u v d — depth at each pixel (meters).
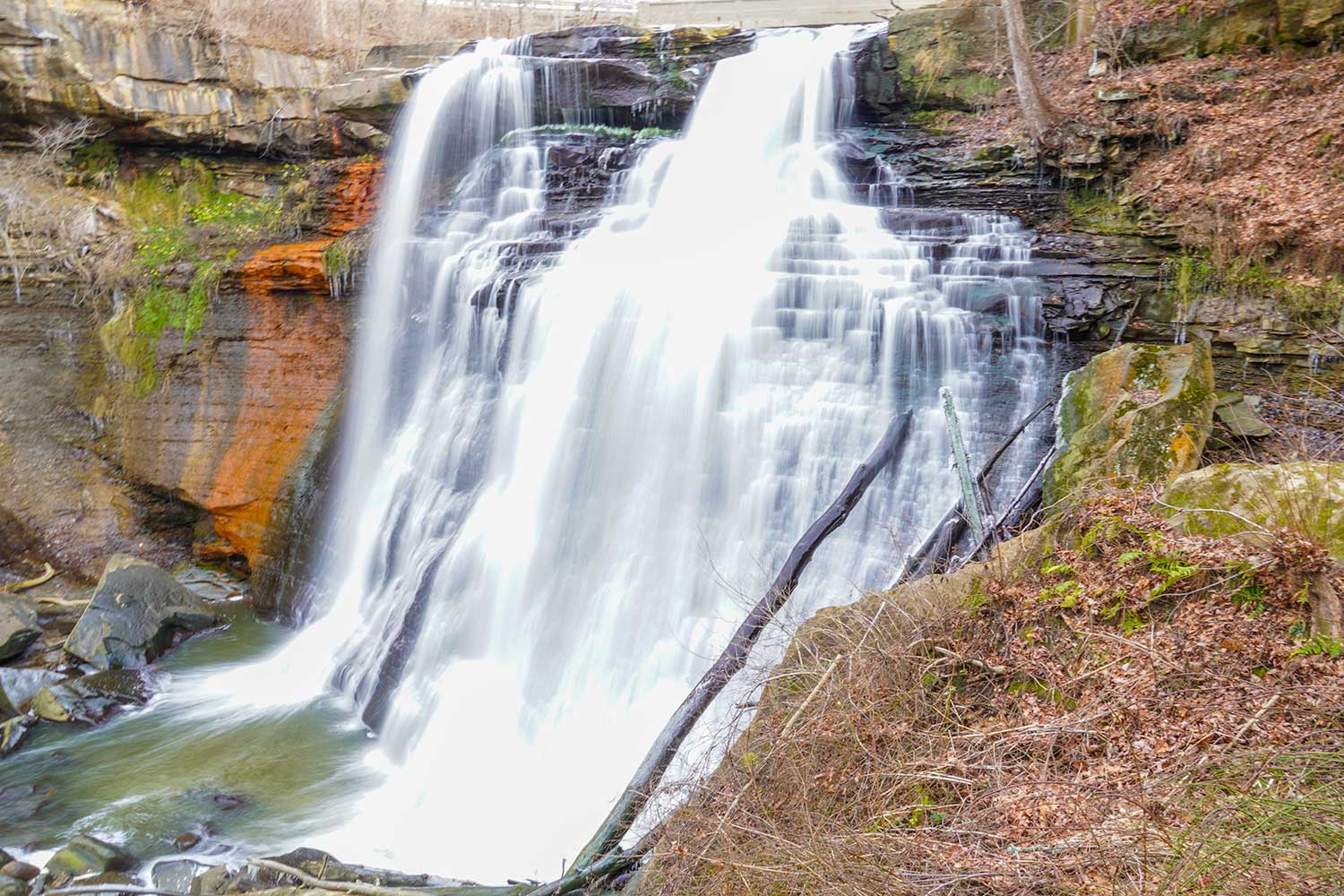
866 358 11.95
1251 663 6.41
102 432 18.89
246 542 17.14
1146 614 7.06
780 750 6.77
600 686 11.39
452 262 15.91
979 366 11.42
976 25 16.97
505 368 14.66
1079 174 14.07
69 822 10.42
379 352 16.67
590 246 15.27
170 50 20.69
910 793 6.34
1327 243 10.62
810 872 5.68
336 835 10.13
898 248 13.35
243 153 22.08
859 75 17.28
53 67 19.61
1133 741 6.22
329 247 17.56
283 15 22.58
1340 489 7.04
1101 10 16.14
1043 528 8.17
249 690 13.69
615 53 19.39
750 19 25.06
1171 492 7.85
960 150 15.73
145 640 14.57
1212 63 14.84
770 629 9.20
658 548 12.14
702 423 12.41
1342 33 13.99
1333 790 5.17
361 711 12.90
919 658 7.20
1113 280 11.91
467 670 12.41
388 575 14.72
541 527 13.17
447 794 10.80
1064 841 5.53
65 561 17.62
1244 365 10.80
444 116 19.64
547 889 7.62
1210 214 11.91
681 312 12.96
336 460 16.53
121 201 21.14
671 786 7.32
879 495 11.02
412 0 27.36
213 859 9.69
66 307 19.30
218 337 18.19
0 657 14.15
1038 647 7.16
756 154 17.52
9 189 19.69
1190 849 4.99
